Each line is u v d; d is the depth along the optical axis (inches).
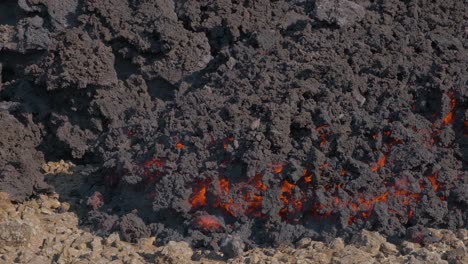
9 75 378.3
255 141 295.9
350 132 303.7
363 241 275.1
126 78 361.7
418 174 292.7
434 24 358.6
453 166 299.1
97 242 284.0
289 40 352.5
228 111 306.5
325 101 310.5
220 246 281.3
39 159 342.6
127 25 362.9
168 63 359.9
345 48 339.9
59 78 341.4
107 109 345.4
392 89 316.2
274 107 303.7
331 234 283.1
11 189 312.8
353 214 286.5
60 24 371.2
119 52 361.1
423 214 286.4
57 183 331.6
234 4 376.8
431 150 300.5
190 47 362.3
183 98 326.6
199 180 295.7
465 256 264.2
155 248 284.5
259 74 327.9
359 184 289.0
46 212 307.0
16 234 280.8
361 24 357.1
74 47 343.6
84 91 345.4
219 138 303.7
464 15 366.3
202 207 294.4
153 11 366.6
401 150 296.4
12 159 320.2
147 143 315.6
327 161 293.6
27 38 369.4
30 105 353.7
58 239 287.1
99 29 361.1
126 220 290.5
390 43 339.9
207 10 377.7
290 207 289.0
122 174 310.8
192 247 284.7
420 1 366.9
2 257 273.4
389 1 366.6
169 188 297.6
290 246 281.0
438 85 308.5
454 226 287.0
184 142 306.7
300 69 325.7
